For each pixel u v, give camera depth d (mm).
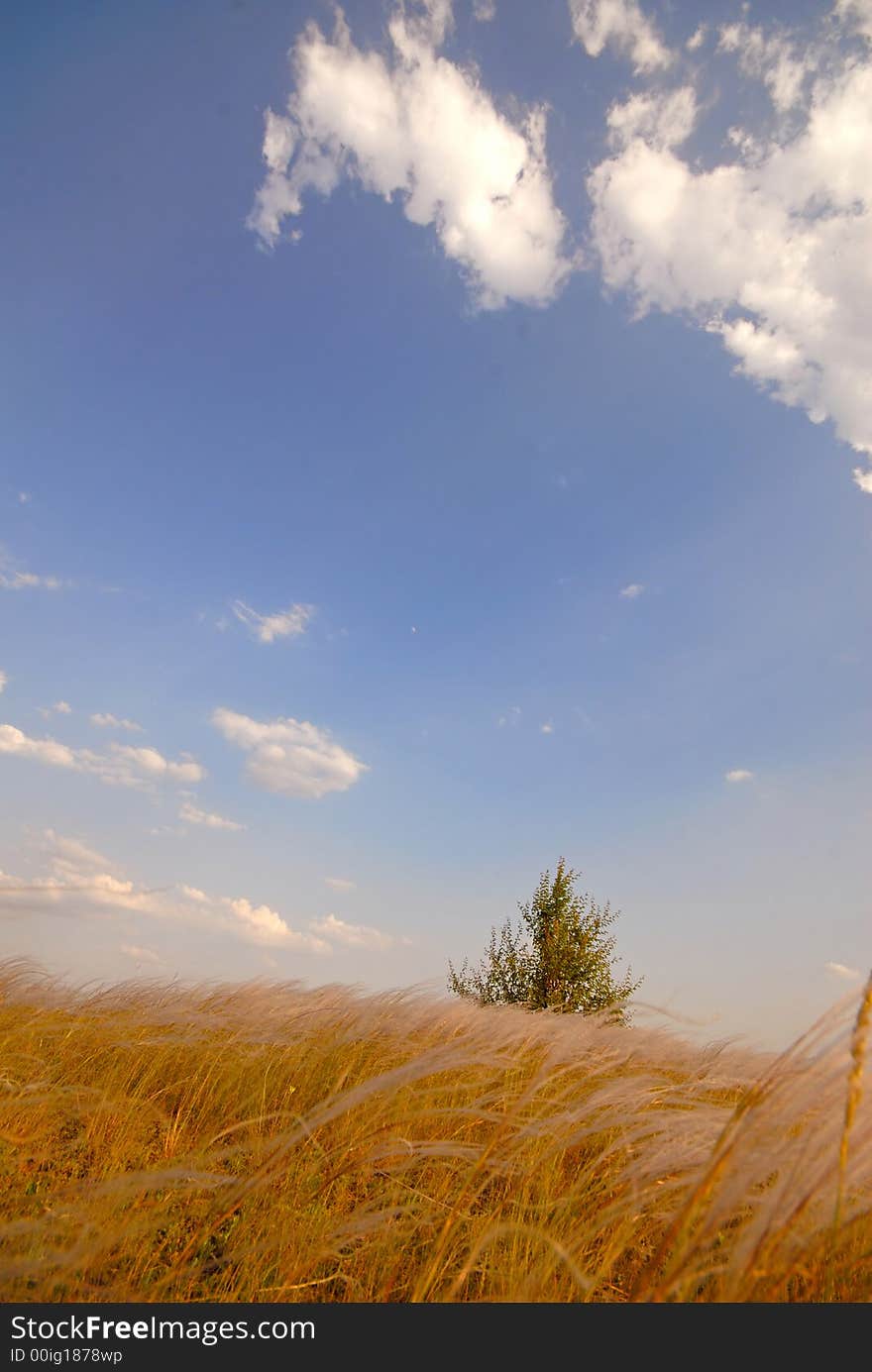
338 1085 5141
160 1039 6090
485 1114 4375
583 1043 5965
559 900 19938
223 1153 4117
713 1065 5980
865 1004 2246
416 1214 3990
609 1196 3834
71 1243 3289
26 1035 6129
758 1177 2412
